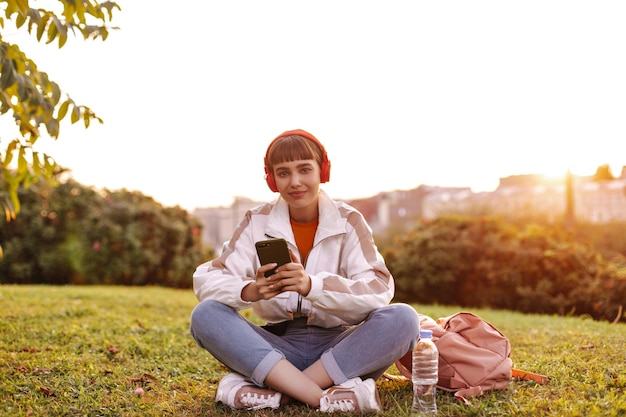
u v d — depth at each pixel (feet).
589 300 21.98
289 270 8.09
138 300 21.21
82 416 8.48
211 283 8.66
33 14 8.98
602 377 9.16
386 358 8.34
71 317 16.46
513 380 9.40
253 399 8.26
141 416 8.46
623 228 34.91
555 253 24.07
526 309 23.81
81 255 34.35
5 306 17.61
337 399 7.96
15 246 34.35
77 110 10.03
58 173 36.58
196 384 10.33
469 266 26.05
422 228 28.58
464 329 9.31
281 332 9.16
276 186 9.27
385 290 8.61
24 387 9.57
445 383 8.97
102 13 9.89
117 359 11.82
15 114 10.02
